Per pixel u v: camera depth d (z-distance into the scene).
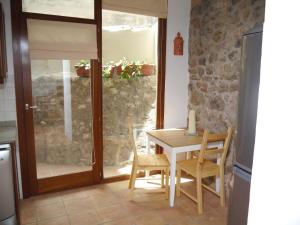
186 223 2.40
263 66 0.67
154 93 3.47
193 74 3.47
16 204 2.21
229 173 2.87
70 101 2.95
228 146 2.69
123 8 2.98
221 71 2.97
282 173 0.64
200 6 3.24
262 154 0.69
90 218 2.45
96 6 2.84
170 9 3.30
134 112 3.42
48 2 2.64
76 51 2.79
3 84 2.55
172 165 2.59
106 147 3.34
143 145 3.55
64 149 3.01
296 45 0.58
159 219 2.45
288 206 0.63
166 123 3.52
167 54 3.38
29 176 2.81
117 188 3.10
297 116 0.59
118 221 2.41
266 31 0.65
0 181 2.05
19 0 2.49
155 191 2.99
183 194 2.96
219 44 2.98
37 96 2.77
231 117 2.86
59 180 2.97
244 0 2.61
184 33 3.46
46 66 2.77
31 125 2.75
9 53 2.53
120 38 3.15
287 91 0.61
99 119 3.09
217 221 2.43
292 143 0.61
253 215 0.73
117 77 3.22
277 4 0.62
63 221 2.39
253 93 1.45
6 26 2.47
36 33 2.60
